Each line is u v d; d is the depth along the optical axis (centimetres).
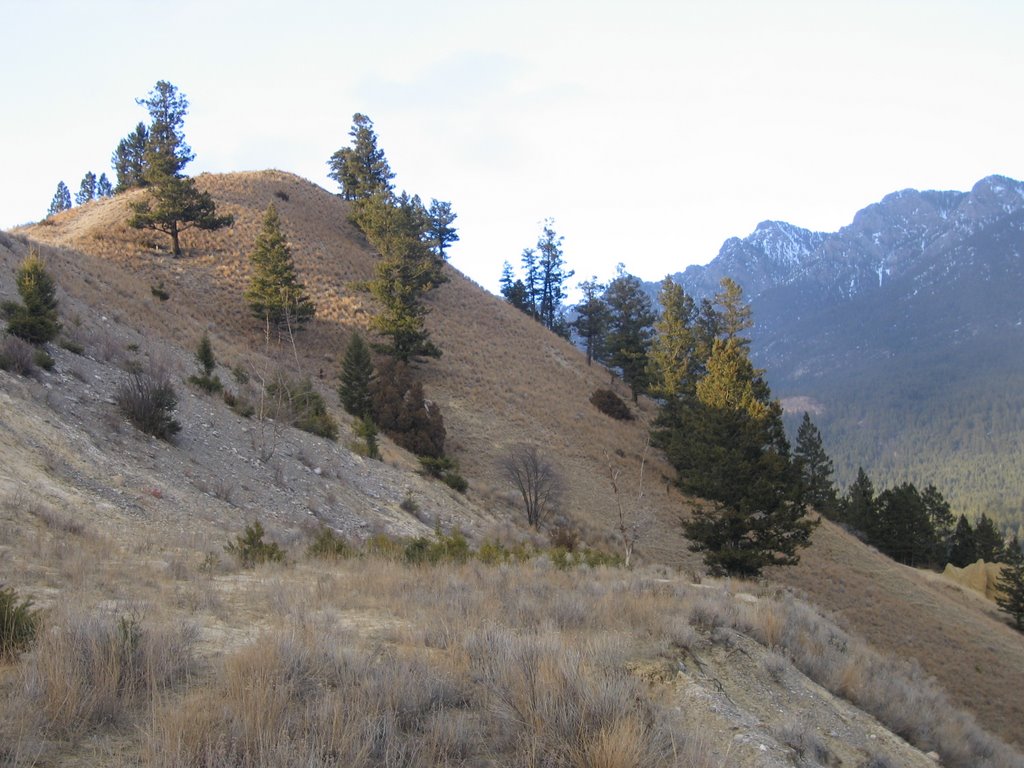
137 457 1848
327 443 3008
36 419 1655
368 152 7569
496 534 2936
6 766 379
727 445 3059
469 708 571
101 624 554
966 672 3562
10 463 1370
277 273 4731
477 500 3566
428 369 5319
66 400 1912
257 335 4734
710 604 1160
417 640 746
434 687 569
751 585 2253
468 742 498
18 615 550
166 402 2139
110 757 413
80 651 511
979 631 4131
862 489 8038
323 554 1461
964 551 7981
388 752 447
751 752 670
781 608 1456
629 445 5338
